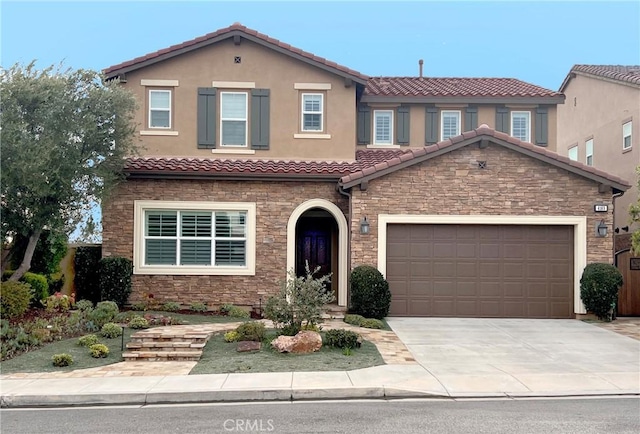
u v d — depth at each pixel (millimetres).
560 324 15539
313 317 12711
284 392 9062
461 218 16312
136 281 17203
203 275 17281
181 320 14812
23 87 13820
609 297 15828
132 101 15727
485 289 16547
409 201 16328
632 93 21188
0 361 11086
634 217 14789
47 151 13617
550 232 16578
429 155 16234
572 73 26391
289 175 17109
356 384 9391
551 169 16391
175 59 18766
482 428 7402
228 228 17594
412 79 23688
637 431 7277
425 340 13242
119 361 11273
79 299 17531
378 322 14844
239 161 17969
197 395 9023
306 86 18781
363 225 16125
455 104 20625
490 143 16359
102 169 15359
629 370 10664
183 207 17344
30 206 14414
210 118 18656
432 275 16531
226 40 18797
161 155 18516
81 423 7816
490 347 12586
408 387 9328
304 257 19703
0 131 13352
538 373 10391
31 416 8250
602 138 23625
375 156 19438
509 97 20375
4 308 13328
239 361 11047
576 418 7875
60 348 12047
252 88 18750
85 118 14547
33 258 16734
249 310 17078
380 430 7336
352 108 18844
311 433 7242
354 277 15672
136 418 8039
